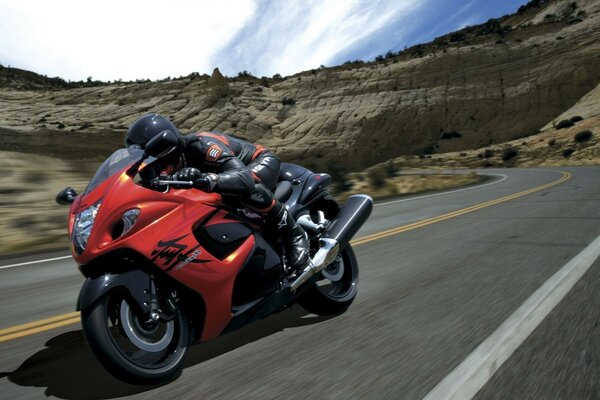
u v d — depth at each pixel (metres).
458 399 2.85
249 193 3.79
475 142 100.88
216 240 3.64
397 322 4.30
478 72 117.00
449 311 4.52
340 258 4.96
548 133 79.25
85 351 3.92
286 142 108.38
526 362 3.30
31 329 4.56
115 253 3.18
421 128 107.19
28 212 13.75
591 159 55.84
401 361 3.45
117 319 3.38
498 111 107.00
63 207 14.63
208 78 133.88
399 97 114.75
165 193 3.44
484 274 5.83
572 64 110.25
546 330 3.87
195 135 3.84
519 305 4.55
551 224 9.20
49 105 135.25
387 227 10.48
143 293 3.20
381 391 3.01
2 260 8.59
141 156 3.54
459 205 14.41
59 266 7.82
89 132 85.19
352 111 113.44
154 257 3.24
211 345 3.96
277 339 4.02
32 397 3.12
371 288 5.54
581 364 3.22
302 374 3.32
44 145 83.12
